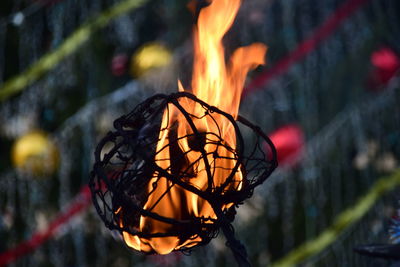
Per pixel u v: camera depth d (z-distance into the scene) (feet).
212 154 8.82
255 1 29.63
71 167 28.99
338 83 30.78
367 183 30.60
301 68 30.19
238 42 28.81
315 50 30.53
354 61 30.89
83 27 30.01
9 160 28.76
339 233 29.96
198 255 29.04
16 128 29.07
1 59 30.04
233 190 8.53
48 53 30.01
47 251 28.94
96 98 29.37
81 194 28.55
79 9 30.35
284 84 29.81
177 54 28.86
